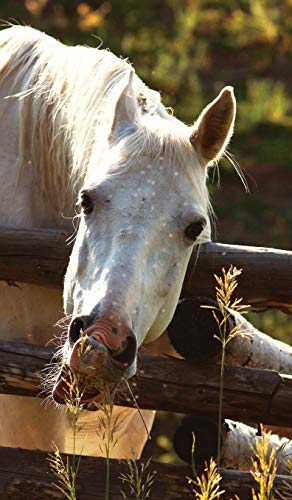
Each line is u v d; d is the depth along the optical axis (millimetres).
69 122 6160
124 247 5047
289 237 15844
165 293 5289
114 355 4777
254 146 17891
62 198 6332
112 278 4934
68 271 5465
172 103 17453
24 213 6426
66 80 6305
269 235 15938
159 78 18016
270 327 12984
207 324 5629
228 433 5859
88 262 5184
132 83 5723
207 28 20812
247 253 5918
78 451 7578
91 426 7109
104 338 4738
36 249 6023
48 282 6094
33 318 6453
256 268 5887
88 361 4715
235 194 16844
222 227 16078
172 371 5613
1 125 6582
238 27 20797
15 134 6520
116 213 5152
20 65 6672
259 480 4898
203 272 5926
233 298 5973
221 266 5918
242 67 20109
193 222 5254
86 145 5945
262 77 19906
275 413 5570
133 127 5543
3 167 6492
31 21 19516
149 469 5465
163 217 5184
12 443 6520
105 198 5203
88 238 5230
